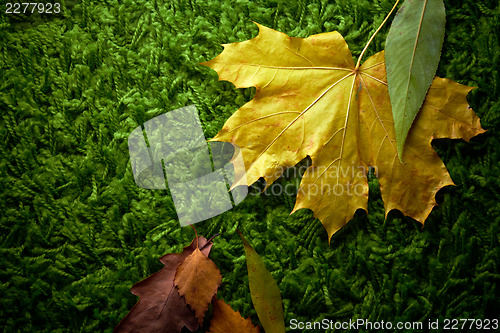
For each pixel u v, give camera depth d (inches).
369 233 12.6
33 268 12.4
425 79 11.5
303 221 12.5
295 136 11.8
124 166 12.7
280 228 12.6
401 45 11.6
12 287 12.4
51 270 12.4
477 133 11.7
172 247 12.5
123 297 12.4
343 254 12.5
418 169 11.9
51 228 12.5
